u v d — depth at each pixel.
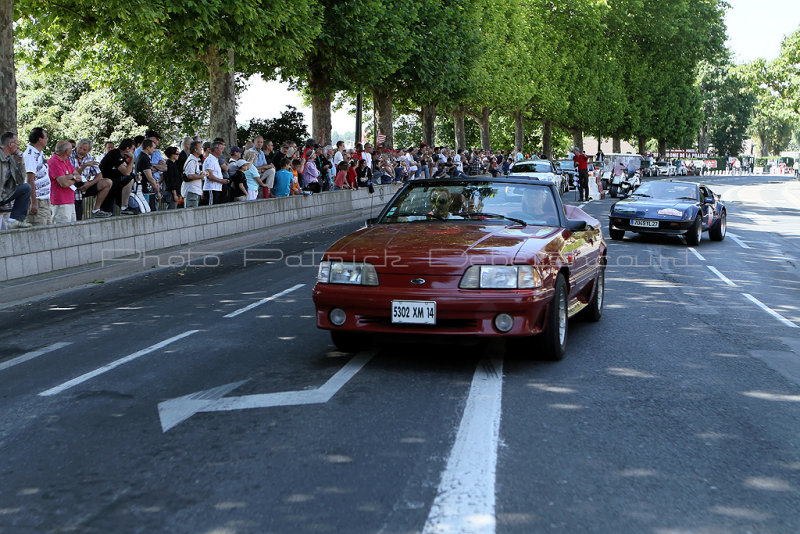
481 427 4.69
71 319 8.49
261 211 17.69
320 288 6.16
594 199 32.69
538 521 3.43
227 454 4.27
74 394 5.55
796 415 5.10
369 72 25.97
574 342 7.30
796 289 11.08
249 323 8.14
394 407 5.10
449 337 6.14
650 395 5.50
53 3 16.98
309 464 4.10
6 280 10.09
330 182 22.98
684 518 3.49
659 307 9.35
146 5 14.70
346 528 3.35
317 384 5.68
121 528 3.38
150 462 4.16
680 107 77.44
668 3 67.56
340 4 23.77
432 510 3.53
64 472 4.05
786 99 49.88
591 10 59.03
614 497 3.70
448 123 66.25
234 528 3.36
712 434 4.67
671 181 18.20
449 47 32.09
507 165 41.06
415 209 7.32
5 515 3.53
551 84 57.75
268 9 18.42
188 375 6.03
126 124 35.53
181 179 15.73
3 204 11.02
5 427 4.82
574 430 4.68
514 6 49.16
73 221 11.70
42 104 38.25
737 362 6.60
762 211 28.36
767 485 3.89
